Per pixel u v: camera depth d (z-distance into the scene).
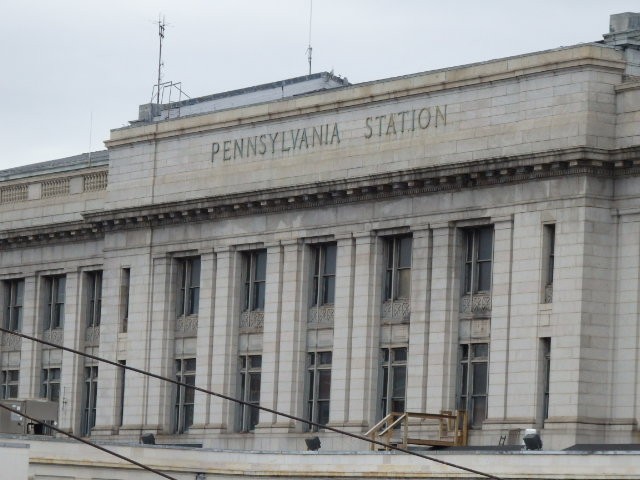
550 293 88.06
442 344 91.94
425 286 92.94
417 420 92.06
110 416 109.06
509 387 88.88
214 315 103.62
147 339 107.12
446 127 92.56
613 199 87.44
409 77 94.38
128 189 109.00
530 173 88.69
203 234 104.75
